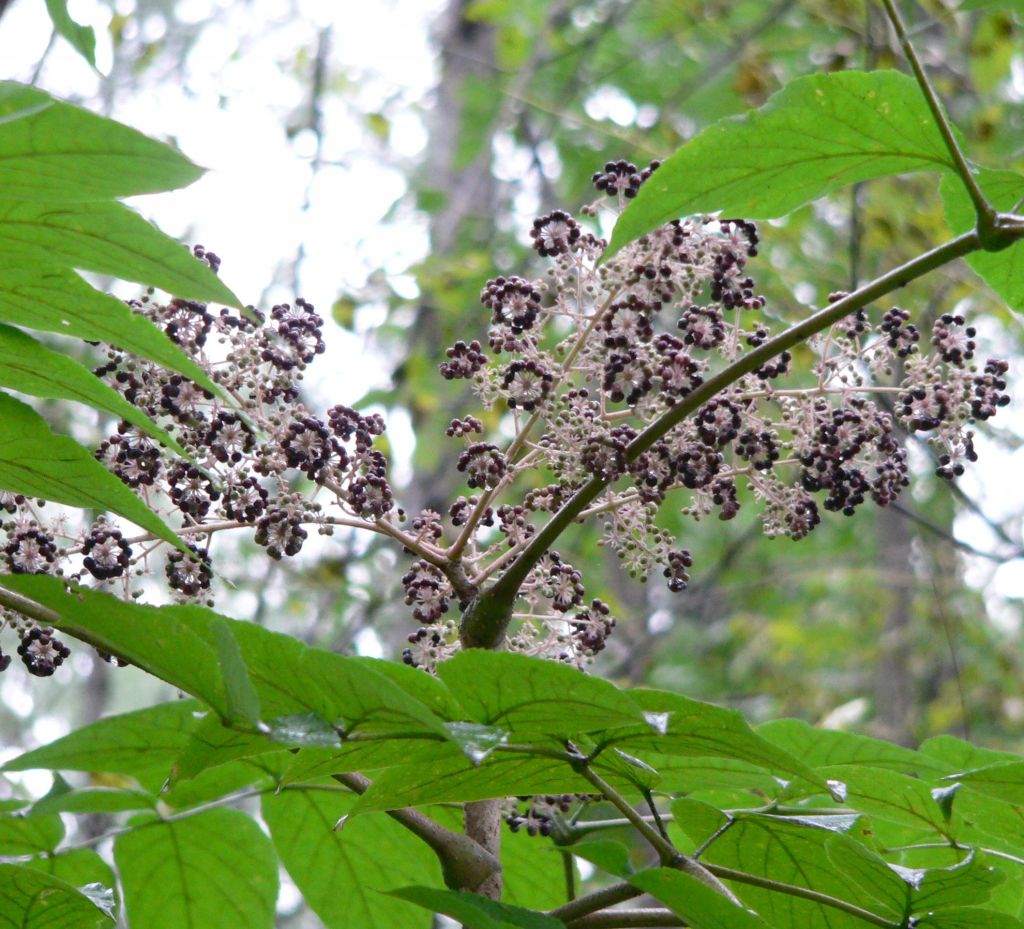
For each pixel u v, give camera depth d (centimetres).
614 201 51
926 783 42
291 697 34
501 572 49
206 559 45
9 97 30
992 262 47
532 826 45
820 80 41
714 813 42
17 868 41
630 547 48
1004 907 47
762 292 166
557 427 46
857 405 49
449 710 35
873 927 42
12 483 37
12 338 35
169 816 49
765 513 49
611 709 34
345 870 51
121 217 33
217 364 45
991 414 49
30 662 44
